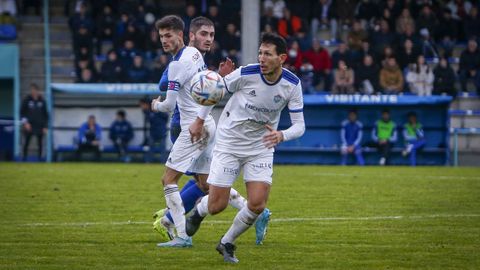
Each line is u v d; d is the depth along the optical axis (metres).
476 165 47.12
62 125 47.28
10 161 46.59
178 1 55.53
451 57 52.09
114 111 47.22
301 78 48.31
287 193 28.70
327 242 18.67
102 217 22.62
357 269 15.55
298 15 52.97
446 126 46.56
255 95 15.95
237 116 16.14
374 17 51.53
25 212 23.61
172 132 18.52
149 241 18.67
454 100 50.06
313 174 36.91
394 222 21.83
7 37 52.34
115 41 49.91
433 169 40.78
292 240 18.95
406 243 18.52
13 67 49.00
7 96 51.91
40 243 18.38
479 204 25.80
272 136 15.62
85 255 16.89
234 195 18.59
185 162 18.20
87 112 47.28
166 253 17.12
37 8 55.00
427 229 20.59
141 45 50.50
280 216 22.97
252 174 16.14
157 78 47.12
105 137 47.25
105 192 28.80
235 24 50.91
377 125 45.34
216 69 47.25
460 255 17.00
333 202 26.16
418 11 52.25
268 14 50.44
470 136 48.12
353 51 48.53
